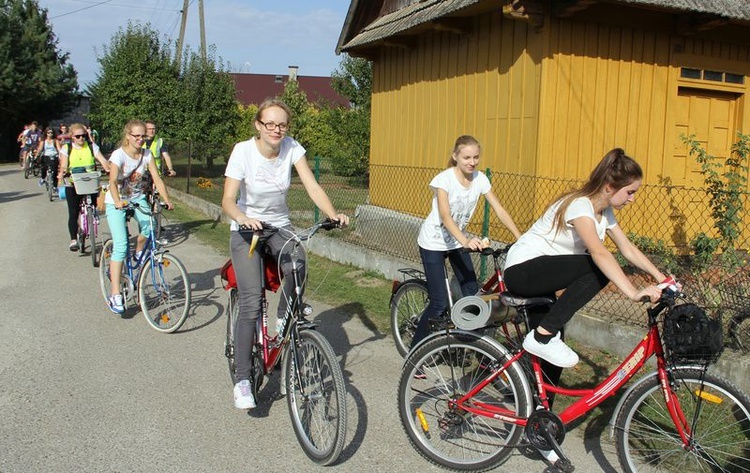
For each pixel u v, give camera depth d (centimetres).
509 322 378
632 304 564
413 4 1005
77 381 469
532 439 342
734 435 341
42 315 630
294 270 377
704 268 557
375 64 1112
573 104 711
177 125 2191
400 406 372
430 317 465
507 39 756
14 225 1202
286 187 408
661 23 745
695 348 296
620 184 326
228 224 1223
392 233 920
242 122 2434
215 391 455
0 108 3628
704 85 788
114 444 378
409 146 1001
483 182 459
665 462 351
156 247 592
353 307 669
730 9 694
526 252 353
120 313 624
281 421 411
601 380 463
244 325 396
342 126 2009
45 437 384
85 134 859
